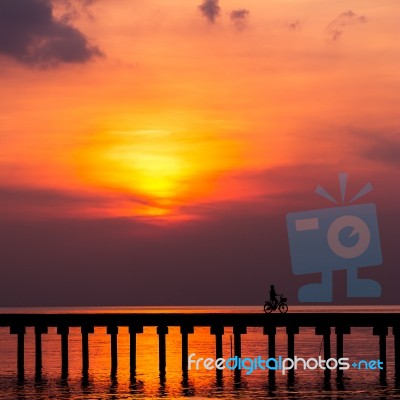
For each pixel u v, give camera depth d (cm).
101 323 5919
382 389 5356
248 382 5666
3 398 5019
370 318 5753
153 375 6003
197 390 5297
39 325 5941
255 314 5794
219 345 5809
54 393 5200
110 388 5388
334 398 5006
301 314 5775
